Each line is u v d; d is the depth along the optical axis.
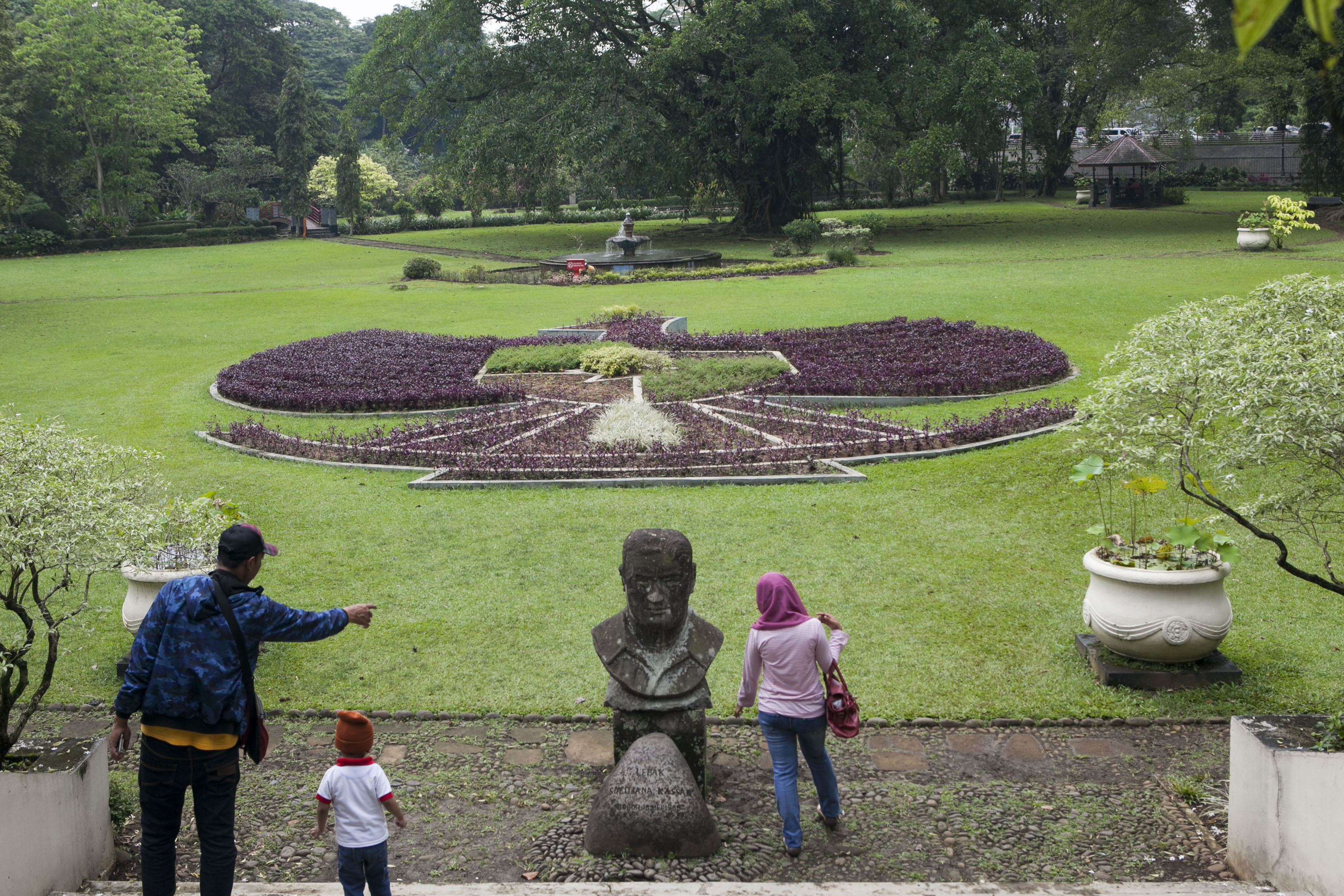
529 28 43.47
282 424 15.46
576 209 73.31
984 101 38.84
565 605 8.42
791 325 23.11
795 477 11.47
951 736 6.35
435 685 7.12
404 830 5.36
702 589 8.66
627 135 40.62
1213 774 5.79
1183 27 42.00
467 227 65.81
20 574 5.21
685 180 46.81
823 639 5.07
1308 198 43.28
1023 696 6.75
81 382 19.30
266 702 6.92
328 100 103.31
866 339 19.70
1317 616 7.73
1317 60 34.75
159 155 71.00
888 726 6.48
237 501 11.46
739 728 6.53
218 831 4.21
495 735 6.46
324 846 5.20
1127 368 6.89
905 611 8.14
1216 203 53.53
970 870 4.88
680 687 5.47
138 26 58.75
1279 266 28.00
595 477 11.80
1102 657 7.01
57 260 49.12
